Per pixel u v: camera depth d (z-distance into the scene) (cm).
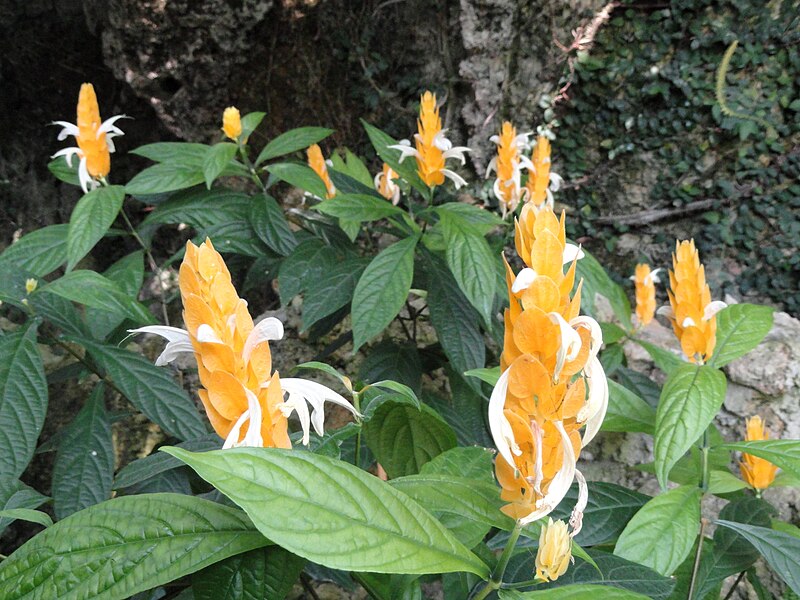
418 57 347
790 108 348
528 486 70
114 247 383
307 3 336
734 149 356
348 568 60
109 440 157
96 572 68
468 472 99
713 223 359
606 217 374
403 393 98
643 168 370
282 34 340
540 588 91
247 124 207
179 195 202
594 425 69
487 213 192
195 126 355
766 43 348
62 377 189
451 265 164
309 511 60
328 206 178
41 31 364
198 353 71
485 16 327
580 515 70
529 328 65
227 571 77
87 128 181
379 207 183
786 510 231
